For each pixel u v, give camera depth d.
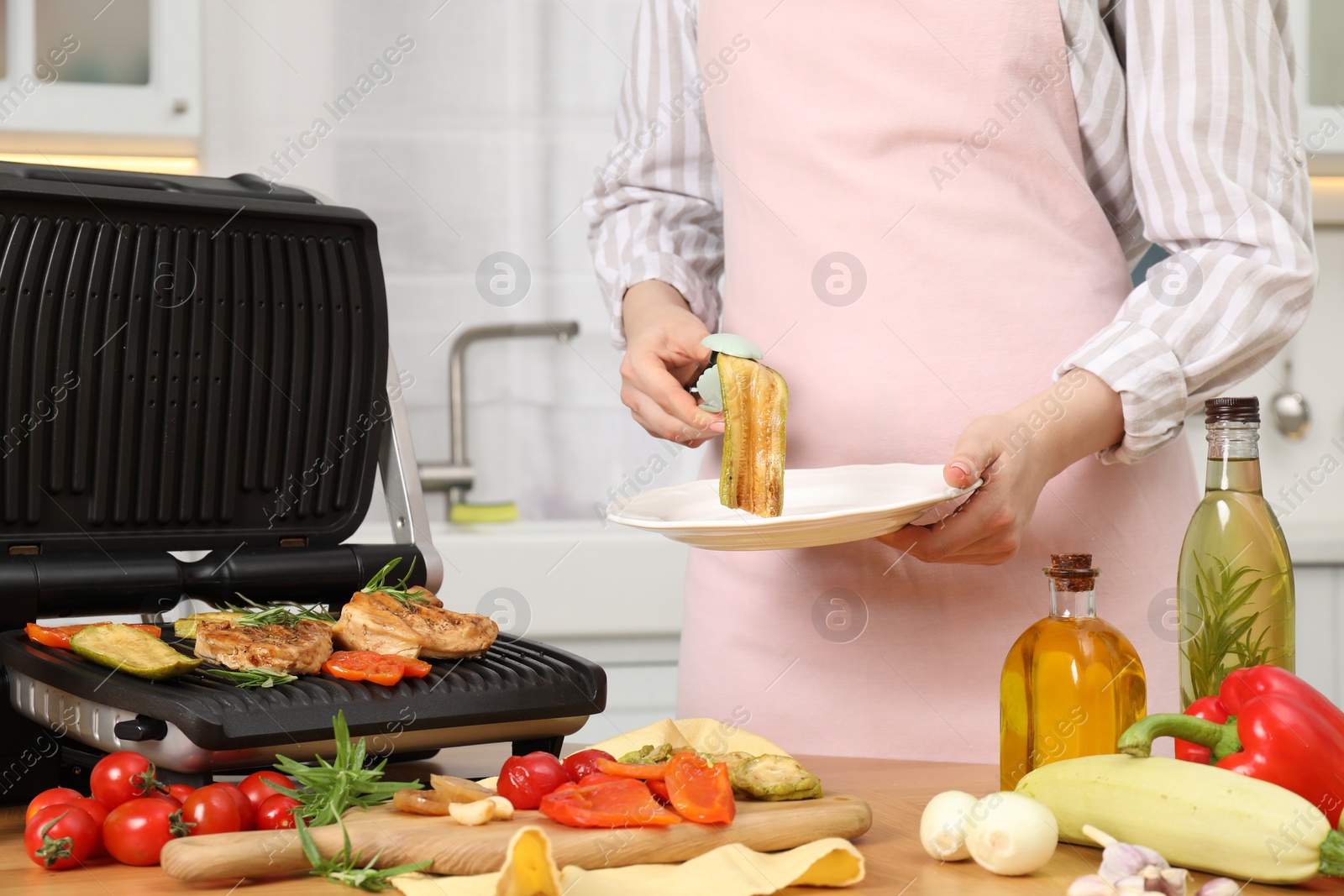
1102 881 0.58
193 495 0.99
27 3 2.01
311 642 0.79
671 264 1.21
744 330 1.13
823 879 0.60
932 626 1.04
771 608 1.09
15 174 0.94
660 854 0.63
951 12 1.01
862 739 1.06
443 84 2.43
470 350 2.45
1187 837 0.61
